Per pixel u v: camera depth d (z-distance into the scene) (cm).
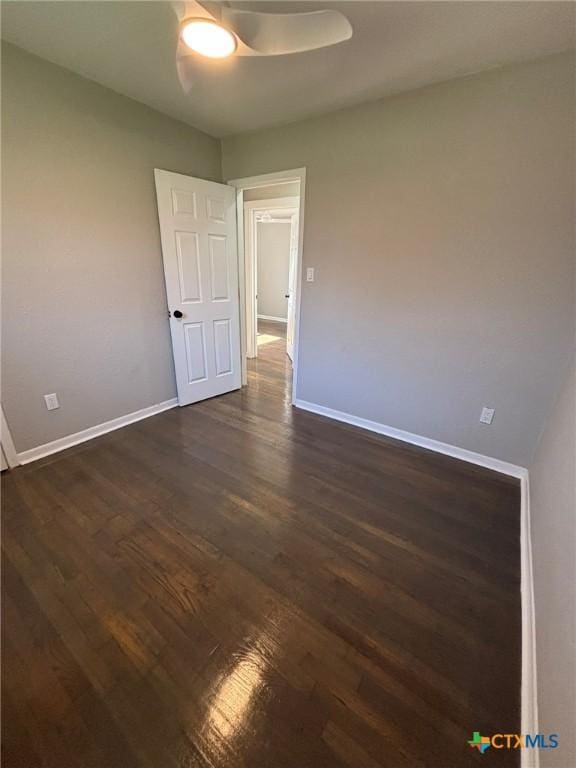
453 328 230
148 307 280
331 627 129
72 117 206
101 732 99
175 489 205
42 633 125
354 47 167
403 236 233
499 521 188
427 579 151
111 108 223
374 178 233
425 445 263
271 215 589
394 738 99
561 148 175
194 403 332
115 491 201
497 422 228
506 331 212
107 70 198
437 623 132
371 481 219
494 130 189
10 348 207
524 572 153
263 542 168
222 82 205
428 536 176
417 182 219
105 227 237
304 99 222
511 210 194
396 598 142
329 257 270
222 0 136
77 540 166
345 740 98
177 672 114
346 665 117
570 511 112
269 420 302
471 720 103
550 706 89
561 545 113
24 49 180
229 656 118
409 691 110
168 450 248
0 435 210
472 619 134
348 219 252
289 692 109
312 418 307
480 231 206
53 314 222
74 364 240
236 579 148
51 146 201
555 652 95
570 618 89
